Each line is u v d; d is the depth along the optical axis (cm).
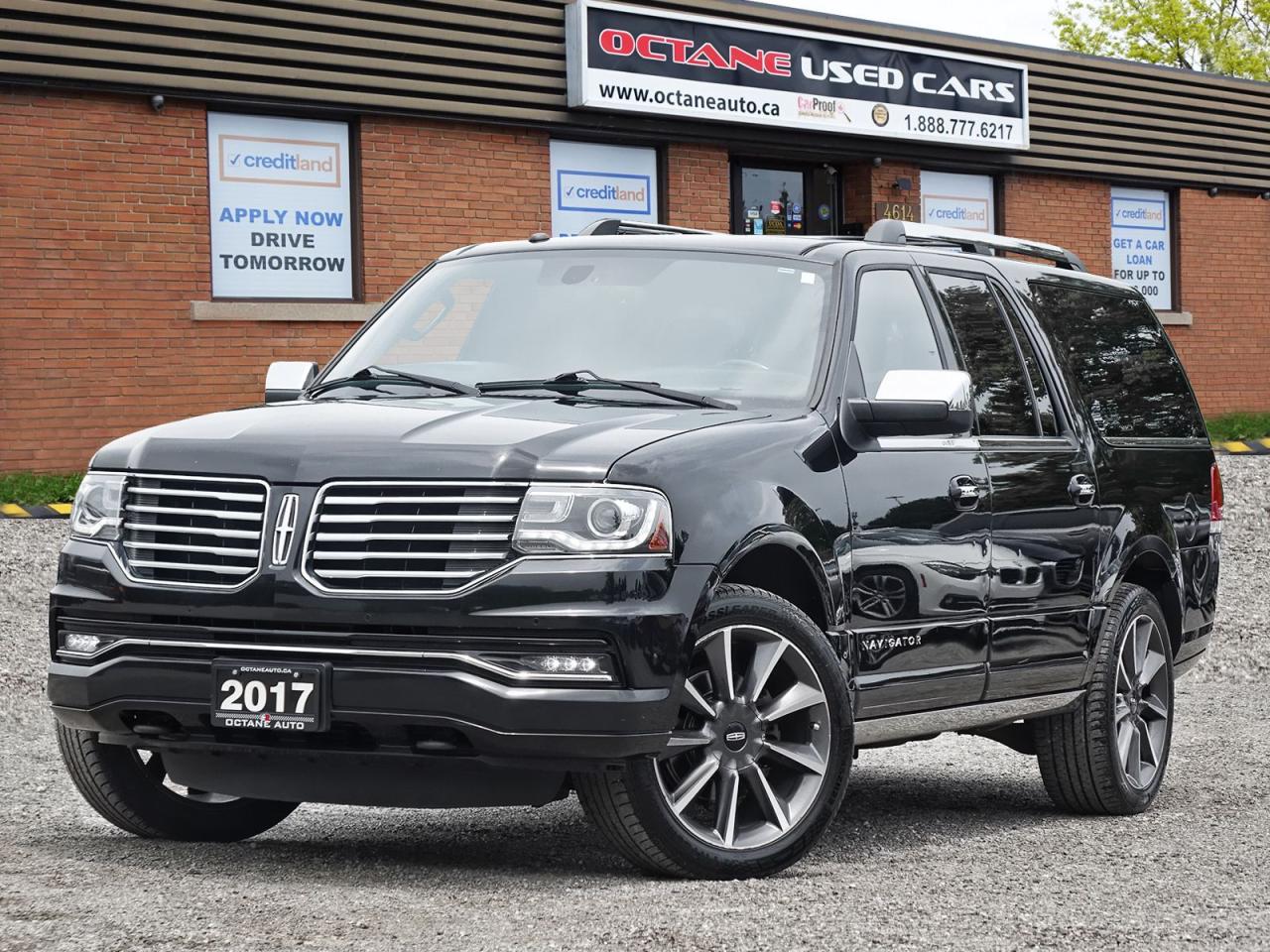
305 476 488
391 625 472
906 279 626
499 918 446
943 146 2091
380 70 1661
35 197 1491
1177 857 574
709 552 489
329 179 1661
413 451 486
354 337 643
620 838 490
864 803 689
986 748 849
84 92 1512
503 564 470
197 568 493
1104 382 714
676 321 588
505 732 464
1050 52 2216
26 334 1487
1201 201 2442
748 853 505
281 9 1605
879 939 437
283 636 480
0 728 816
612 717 466
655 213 1884
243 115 1606
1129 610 680
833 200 2073
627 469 482
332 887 487
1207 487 773
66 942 416
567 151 1812
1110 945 442
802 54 1919
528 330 601
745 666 511
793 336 577
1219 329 2473
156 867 515
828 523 535
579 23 1761
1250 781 741
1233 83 2447
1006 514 617
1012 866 550
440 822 620
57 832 576
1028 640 625
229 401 1589
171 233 1558
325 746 485
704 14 1862
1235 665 1091
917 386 559
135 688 495
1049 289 710
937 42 2066
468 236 1739
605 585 470
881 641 555
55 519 1328
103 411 1524
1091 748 660
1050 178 2250
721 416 533
